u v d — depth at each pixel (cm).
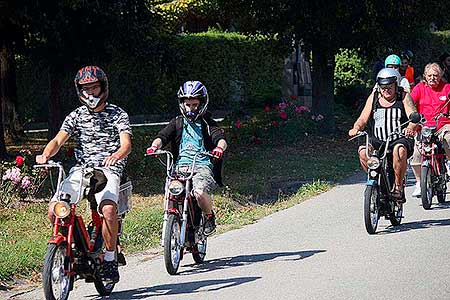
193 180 1071
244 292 969
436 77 1520
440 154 1538
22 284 1089
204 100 1095
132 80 3962
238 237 1327
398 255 1135
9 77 2839
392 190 1320
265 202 1706
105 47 2389
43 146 2673
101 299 966
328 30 2503
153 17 2495
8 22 2159
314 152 2397
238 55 4325
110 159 905
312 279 1019
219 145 1071
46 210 1509
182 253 1087
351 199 1664
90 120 945
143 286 1025
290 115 2638
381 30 2533
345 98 3762
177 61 2619
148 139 2619
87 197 927
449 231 1300
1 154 2200
